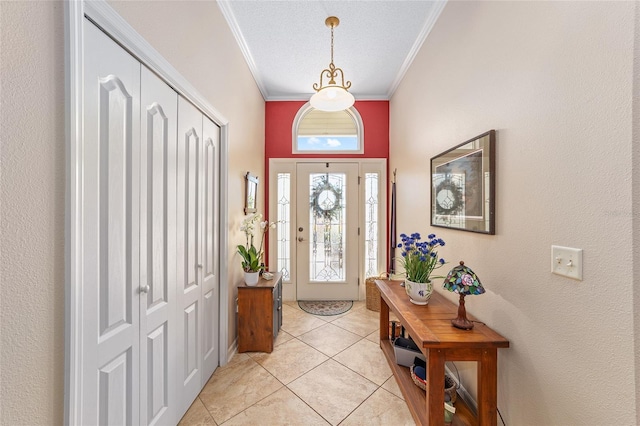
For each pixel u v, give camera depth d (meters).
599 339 0.83
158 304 1.26
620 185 0.77
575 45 0.91
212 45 1.78
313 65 2.79
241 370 1.92
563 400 0.96
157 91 1.25
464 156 1.60
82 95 0.79
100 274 0.94
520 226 1.17
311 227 3.53
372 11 2.03
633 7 0.73
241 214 2.39
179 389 1.43
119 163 1.01
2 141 0.62
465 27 1.62
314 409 1.55
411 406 1.47
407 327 1.42
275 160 3.51
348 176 3.51
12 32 0.63
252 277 2.20
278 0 1.92
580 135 0.89
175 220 1.40
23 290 0.67
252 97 2.81
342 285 3.51
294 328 2.63
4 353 0.64
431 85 2.13
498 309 1.31
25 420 0.68
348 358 2.08
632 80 0.74
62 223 0.77
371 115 3.53
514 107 1.21
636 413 0.74
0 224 0.62
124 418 1.05
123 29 0.97
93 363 0.90
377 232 3.53
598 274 0.84
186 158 1.51
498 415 1.30
